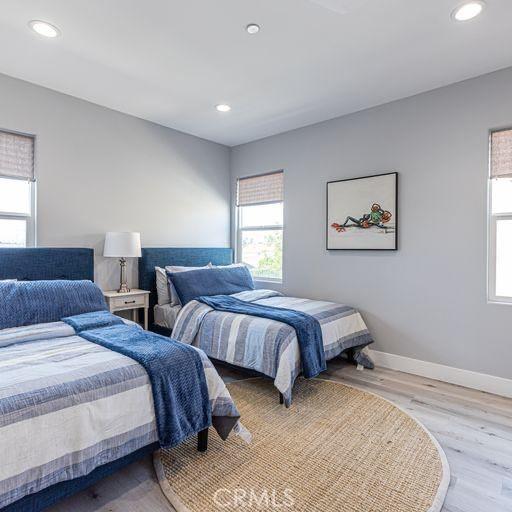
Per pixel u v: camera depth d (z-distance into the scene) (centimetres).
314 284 392
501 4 198
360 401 263
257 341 264
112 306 326
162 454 193
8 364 158
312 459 191
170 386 166
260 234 457
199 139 440
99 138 345
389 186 332
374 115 345
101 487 168
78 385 140
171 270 375
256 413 244
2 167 289
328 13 207
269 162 436
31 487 121
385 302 338
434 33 226
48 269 296
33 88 300
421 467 185
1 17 211
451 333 300
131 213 373
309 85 302
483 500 161
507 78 272
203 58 259
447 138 301
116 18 213
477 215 287
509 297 280
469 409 251
